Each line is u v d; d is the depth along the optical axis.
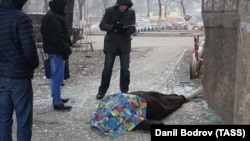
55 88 6.88
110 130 5.75
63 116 6.62
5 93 4.59
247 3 4.34
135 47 20.34
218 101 5.48
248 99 4.43
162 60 14.15
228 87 5.05
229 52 5.00
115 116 5.83
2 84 4.55
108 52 7.68
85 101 7.67
